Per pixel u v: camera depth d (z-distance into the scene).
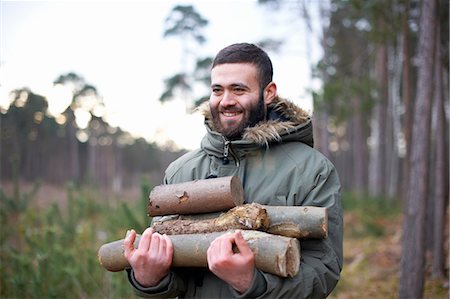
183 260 1.45
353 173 23.81
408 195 4.41
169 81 26.61
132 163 38.41
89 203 7.80
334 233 1.51
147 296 1.53
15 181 5.34
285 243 1.33
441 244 5.49
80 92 30.66
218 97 1.62
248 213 1.42
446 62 6.00
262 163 1.61
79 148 38.31
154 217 1.69
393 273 5.96
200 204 1.54
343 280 5.82
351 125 24.03
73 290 4.49
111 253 1.59
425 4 4.27
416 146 4.32
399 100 13.43
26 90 20.56
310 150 1.63
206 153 1.77
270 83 1.65
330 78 10.96
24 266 4.53
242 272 1.30
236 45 1.63
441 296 4.82
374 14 6.80
